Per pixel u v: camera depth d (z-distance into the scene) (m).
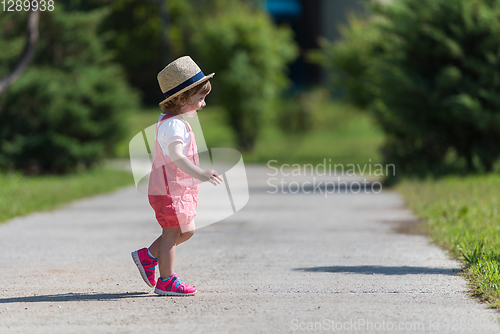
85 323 10.84
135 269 15.60
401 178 37.25
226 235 20.89
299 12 107.94
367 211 26.52
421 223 22.59
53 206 29.05
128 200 32.53
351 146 71.88
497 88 35.66
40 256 17.36
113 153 50.38
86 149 45.47
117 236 20.81
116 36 110.31
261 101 71.94
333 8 103.81
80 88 45.44
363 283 13.64
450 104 34.97
